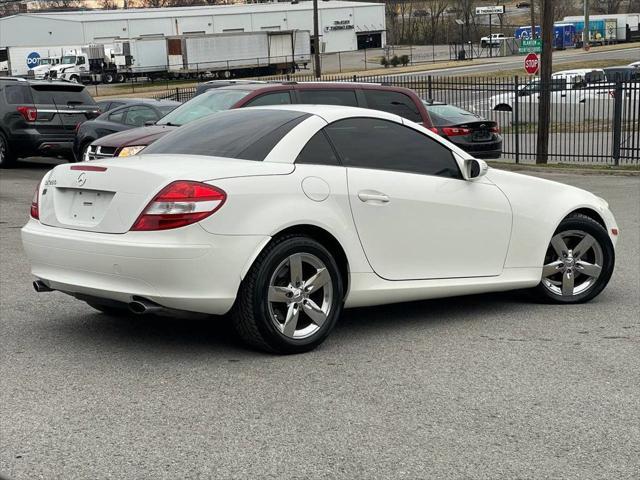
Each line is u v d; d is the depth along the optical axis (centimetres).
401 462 400
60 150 1908
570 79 3575
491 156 1955
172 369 536
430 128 1160
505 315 682
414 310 700
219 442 423
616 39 8981
